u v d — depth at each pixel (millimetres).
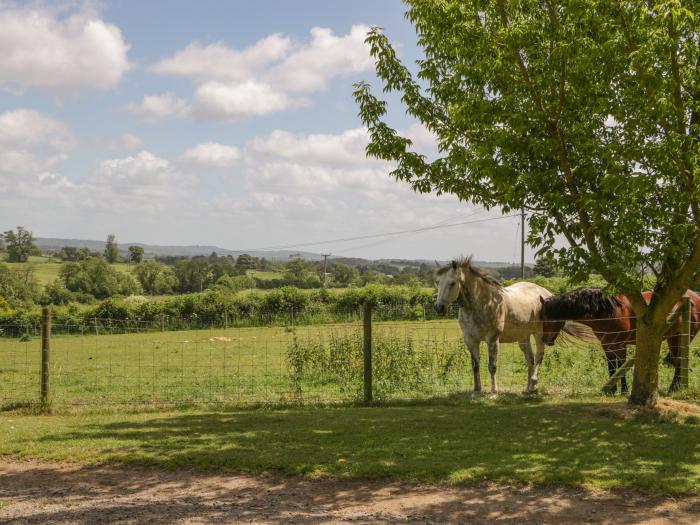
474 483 6879
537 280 32938
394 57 10961
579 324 13547
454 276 11945
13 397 14430
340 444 8523
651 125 8453
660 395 11844
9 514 6195
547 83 9336
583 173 9305
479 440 8586
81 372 19312
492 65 9266
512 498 6418
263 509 6273
